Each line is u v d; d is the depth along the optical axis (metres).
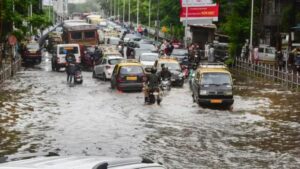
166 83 42.12
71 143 21.83
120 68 41.19
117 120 27.75
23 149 20.58
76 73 45.69
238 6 69.19
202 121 27.88
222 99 33.09
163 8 122.56
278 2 66.50
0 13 52.66
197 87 34.00
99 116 29.03
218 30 81.00
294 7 63.59
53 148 20.80
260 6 69.81
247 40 65.94
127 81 40.72
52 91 40.38
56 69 58.28
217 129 25.61
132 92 40.84
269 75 50.81
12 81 47.28
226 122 27.69
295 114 30.61
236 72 59.78
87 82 48.09
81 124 26.44
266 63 58.88
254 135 24.23
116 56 50.50
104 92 40.62
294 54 56.72
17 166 5.67
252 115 30.23
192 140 22.83
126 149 20.78
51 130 24.78
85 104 33.75
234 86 45.53
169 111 31.39
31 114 29.52
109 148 20.91
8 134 23.78
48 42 89.81
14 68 54.19
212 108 32.97
